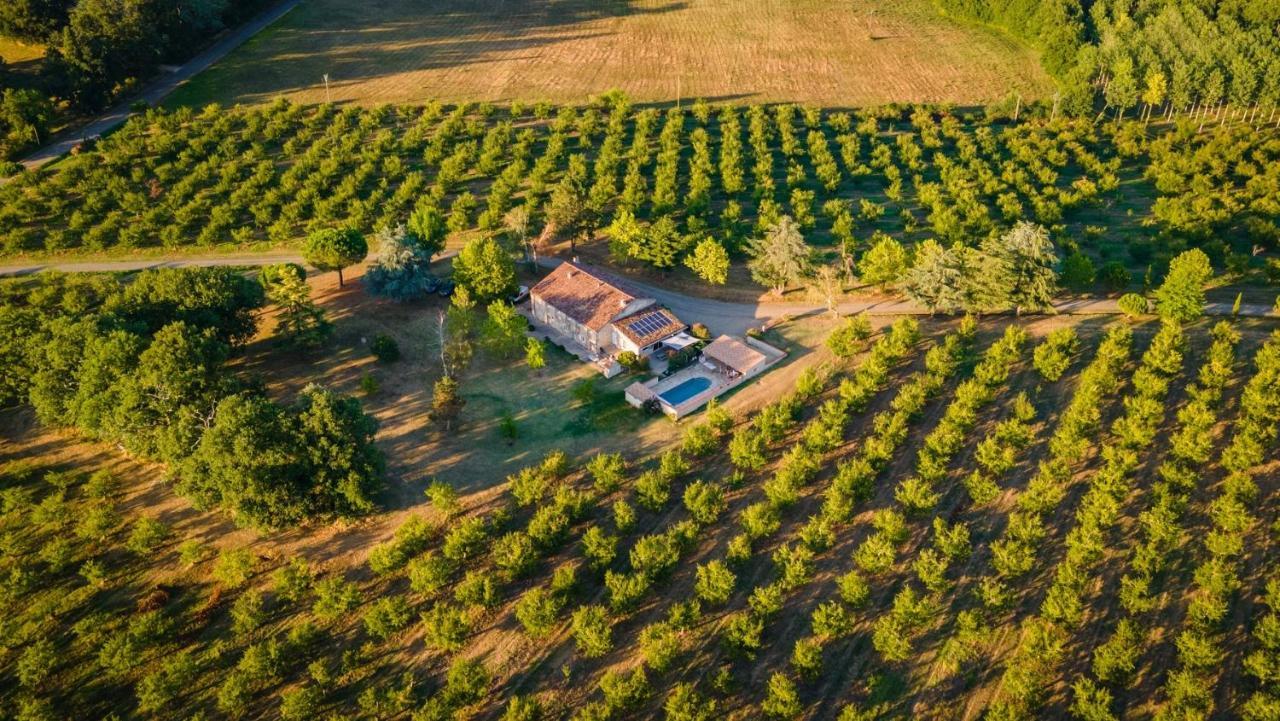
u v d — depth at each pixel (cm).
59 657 7500
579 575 8294
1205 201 13788
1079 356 10875
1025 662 7312
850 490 8756
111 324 9912
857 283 12888
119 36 18462
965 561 8275
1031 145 16875
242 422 8375
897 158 16900
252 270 13438
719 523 8812
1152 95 17950
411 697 7181
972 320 11262
